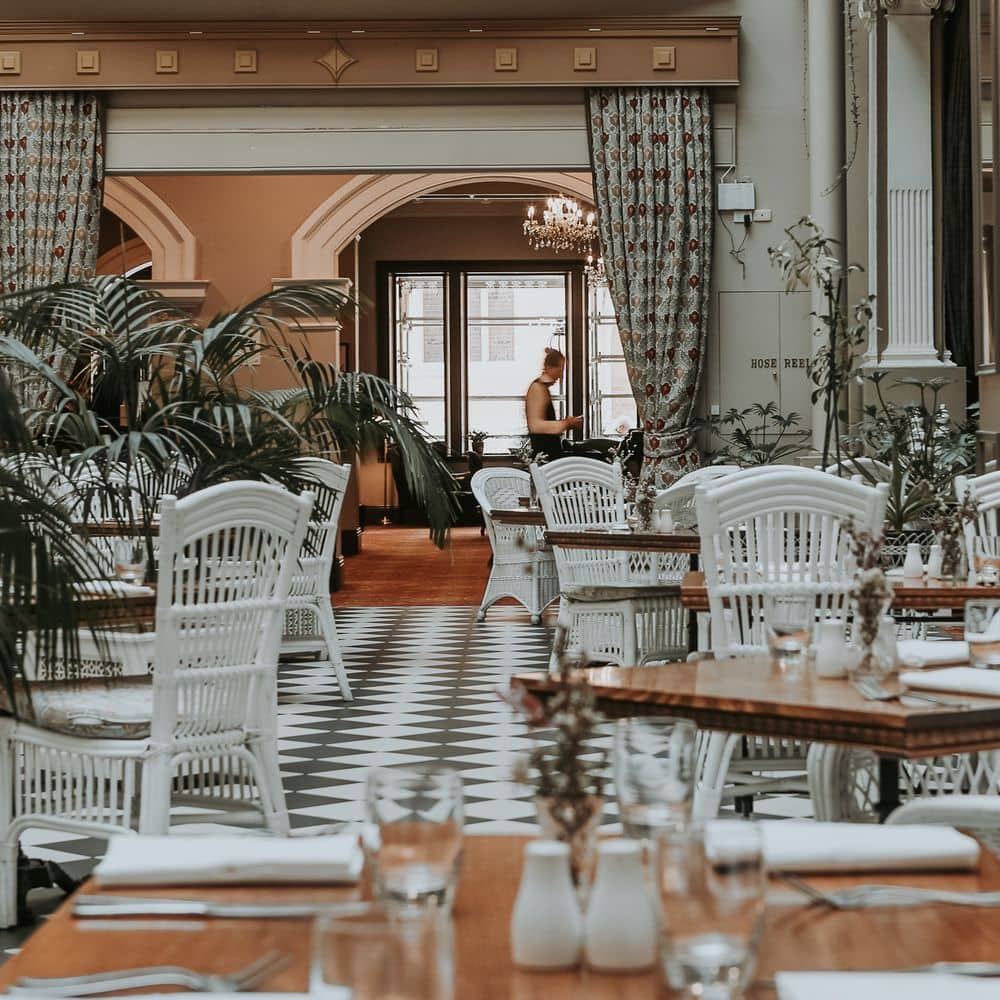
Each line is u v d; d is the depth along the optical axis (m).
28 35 10.98
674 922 1.09
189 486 5.66
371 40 11.05
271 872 1.63
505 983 1.28
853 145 10.81
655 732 1.52
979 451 9.01
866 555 2.53
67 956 1.40
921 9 10.06
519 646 9.80
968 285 10.09
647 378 11.05
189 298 14.47
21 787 3.67
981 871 1.67
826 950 1.39
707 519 3.68
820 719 2.33
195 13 11.01
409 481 6.74
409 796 1.36
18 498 3.70
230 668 3.59
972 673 2.54
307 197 14.59
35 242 11.05
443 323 23.23
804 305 11.04
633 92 11.02
